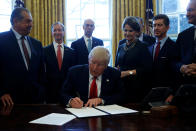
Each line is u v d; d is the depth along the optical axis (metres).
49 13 5.39
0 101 2.24
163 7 5.57
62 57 3.43
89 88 2.17
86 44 3.79
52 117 1.64
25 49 2.53
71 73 2.24
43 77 2.72
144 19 5.35
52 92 3.27
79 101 1.98
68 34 5.87
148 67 2.65
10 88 2.37
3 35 2.47
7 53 2.40
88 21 3.79
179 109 1.73
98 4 5.87
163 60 2.77
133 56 2.66
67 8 5.84
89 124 1.46
